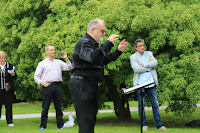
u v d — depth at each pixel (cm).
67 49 772
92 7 876
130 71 834
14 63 1023
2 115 1291
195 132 637
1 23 1051
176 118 1042
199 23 840
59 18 895
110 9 818
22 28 966
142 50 670
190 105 829
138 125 852
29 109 1697
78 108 352
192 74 743
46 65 686
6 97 753
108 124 901
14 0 979
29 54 926
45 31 868
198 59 732
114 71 846
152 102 666
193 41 790
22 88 1041
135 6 811
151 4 874
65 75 895
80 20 831
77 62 355
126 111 1027
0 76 738
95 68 354
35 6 939
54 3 896
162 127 664
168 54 799
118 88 1051
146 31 802
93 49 348
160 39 759
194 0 960
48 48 687
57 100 692
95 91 357
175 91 741
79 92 352
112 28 801
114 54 381
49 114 1334
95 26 352
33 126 770
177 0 941
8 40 1002
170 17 791
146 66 653
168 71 742
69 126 738
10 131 630
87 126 351
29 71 949
